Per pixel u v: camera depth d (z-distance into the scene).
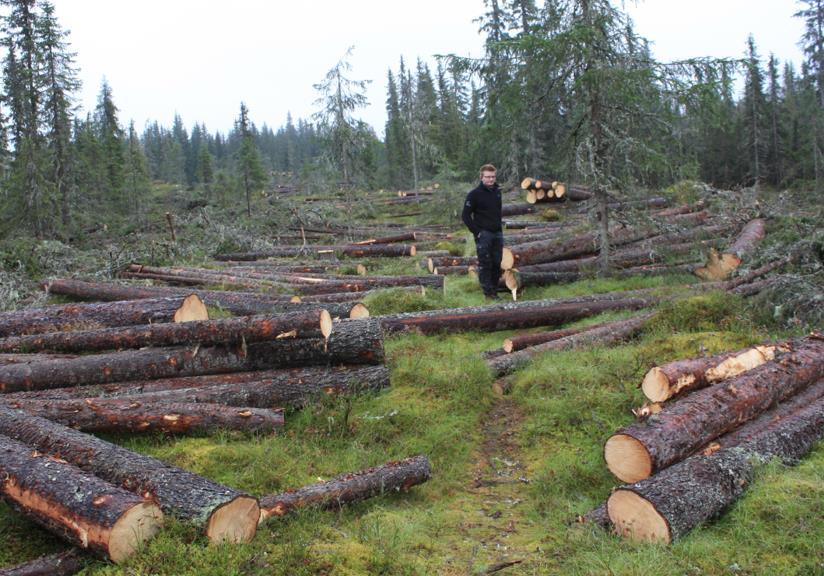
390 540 3.81
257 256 18.83
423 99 41.22
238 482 4.56
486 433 5.90
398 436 5.57
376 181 46.91
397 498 4.63
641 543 3.68
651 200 16.33
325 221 29.30
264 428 5.42
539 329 8.94
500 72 11.34
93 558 3.47
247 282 12.49
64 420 5.05
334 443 5.36
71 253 16.52
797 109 45.94
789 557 3.40
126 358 6.13
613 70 10.27
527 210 19.30
